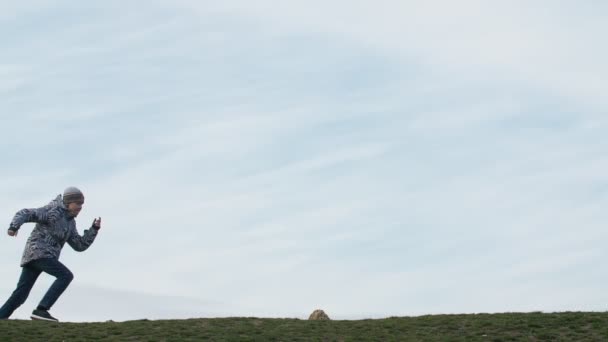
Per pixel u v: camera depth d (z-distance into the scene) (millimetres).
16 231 21250
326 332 22375
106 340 20594
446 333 22406
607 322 23078
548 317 24016
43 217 21703
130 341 20672
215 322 23578
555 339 21578
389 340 21312
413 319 24594
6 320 22031
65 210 22062
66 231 22172
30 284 22266
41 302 22031
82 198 22344
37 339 20297
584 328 22672
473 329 22766
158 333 21578
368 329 22875
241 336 21438
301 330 22609
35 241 21891
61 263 22125
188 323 23297
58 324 22203
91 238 22891
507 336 21734
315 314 26328
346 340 21297
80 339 20500
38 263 21922
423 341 21219
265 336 21609
